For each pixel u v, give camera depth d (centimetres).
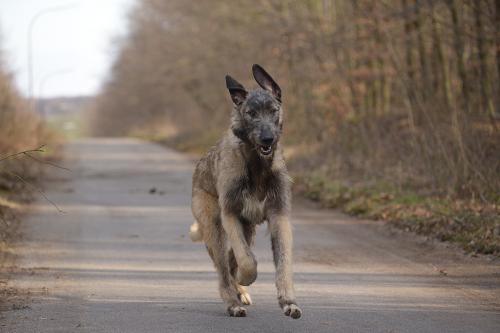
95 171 3159
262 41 3000
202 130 5322
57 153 4059
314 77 2722
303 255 1274
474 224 1328
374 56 2488
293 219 1714
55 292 1002
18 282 1066
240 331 792
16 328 812
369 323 818
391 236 1427
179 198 2175
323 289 1005
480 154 1595
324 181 2123
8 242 1377
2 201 1866
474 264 1134
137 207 1975
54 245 1398
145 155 4334
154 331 795
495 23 1964
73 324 828
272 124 862
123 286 1045
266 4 3155
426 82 2139
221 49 4041
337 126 2578
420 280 1052
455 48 2197
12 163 2419
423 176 1806
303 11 2980
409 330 784
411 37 2356
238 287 937
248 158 877
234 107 897
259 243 1432
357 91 2700
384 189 1831
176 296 981
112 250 1352
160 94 6850
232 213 877
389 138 2159
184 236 1510
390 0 2497
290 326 812
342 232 1512
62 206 1992
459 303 909
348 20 2641
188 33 4675
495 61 2167
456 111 1723
